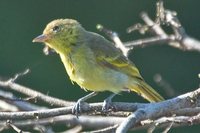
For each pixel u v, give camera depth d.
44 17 27.27
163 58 26.56
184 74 26.75
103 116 12.62
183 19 28.02
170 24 14.23
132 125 9.87
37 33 27.02
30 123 12.81
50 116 10.66
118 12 27.89
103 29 13.55
